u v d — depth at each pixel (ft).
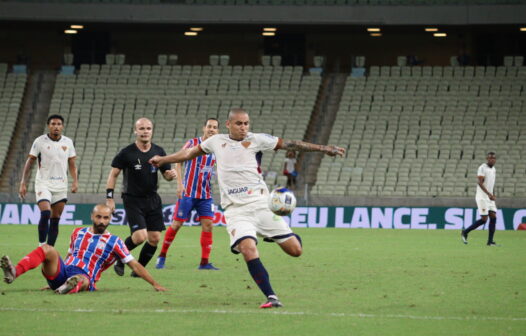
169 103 451.94
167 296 117.60
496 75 447.01
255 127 435.12
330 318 98.73
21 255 188.55
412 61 476.13
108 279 138.41
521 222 333.83
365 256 193.88
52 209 174.81
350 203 360.89
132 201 146.10
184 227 334.24
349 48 510.58
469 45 498.69
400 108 431.84
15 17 454.40
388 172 396.16
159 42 519.60
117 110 449.06
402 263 175.11
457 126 415.64
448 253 204.74
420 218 338.95
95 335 87.61
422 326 93.76
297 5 452.76
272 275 148.87
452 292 124.26
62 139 174.29
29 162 172.65
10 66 520.42
